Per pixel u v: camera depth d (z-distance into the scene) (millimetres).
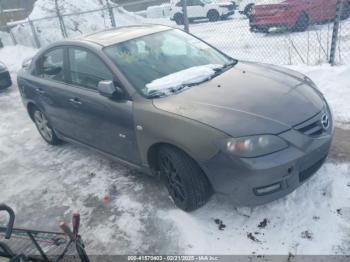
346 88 5086
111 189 3693
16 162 4781
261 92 2994
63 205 3600
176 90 3154
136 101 3111
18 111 6992
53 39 13062
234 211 2998
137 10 25500
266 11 9930
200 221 2963
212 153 2572
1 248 2113
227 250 2650
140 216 3195
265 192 2551
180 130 2725
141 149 3186
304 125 2656
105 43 3645
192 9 17250
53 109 4320
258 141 2486
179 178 2941
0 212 3699
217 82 3254
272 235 2699
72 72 3895
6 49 14211
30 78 4648
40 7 14414
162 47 3797
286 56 7570
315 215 2805
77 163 4418
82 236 3088
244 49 8898
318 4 9195
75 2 14297
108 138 3596
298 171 2590
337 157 3527
